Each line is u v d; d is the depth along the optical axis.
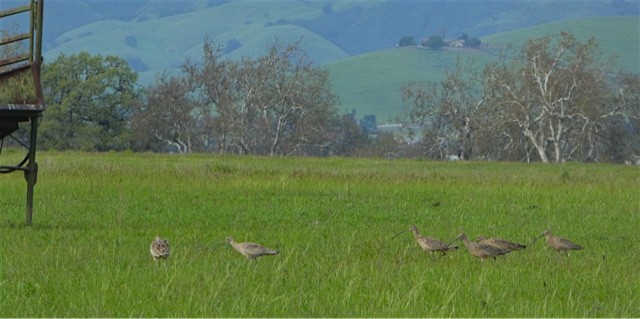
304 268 30.89
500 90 183.25
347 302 25.98
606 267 32.38
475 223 45.34
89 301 25.66
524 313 25.33
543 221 46.59
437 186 64.94
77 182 60.56
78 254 32.78
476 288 27.86
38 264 31.00
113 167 74.00
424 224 44.62
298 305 25.64
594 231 43.19
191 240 37.50
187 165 81.12
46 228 40.50
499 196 59.28
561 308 26.06
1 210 46.69
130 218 44.50
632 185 69.88
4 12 40.12
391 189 62.34
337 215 47.34
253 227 42.41
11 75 39.81
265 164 92.56
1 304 25.45
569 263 33.09
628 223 46.47
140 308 25.11
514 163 114.25
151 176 66.56
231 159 104.12
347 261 32.75
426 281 28.70
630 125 191.25
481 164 107.94
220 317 24.34
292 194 57.50
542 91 174.88
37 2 40.16
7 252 33.38
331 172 75.56
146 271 29.50
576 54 177.50
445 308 25.25
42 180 61.25
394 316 24.64
